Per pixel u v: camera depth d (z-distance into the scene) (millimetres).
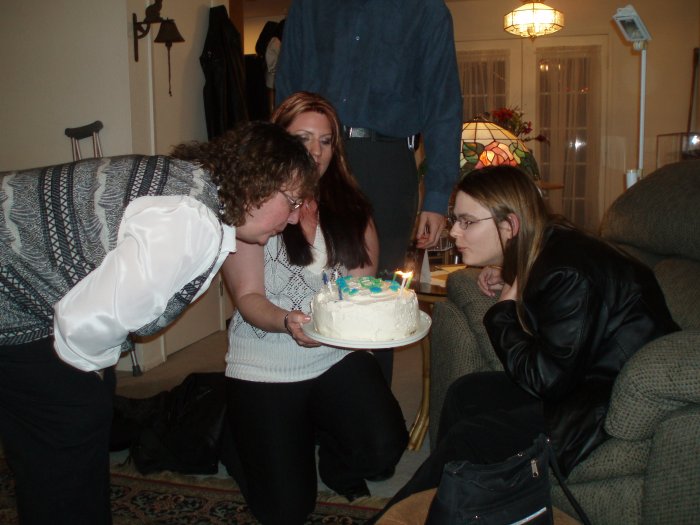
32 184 1069
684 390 1100
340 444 1668
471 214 1543
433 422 2035
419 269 2207
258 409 1620
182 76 3586
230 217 1072
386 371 2148
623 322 1336
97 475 1224
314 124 1604
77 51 3086
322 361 1647
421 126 2107
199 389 2207
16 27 3145
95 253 1053
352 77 1997
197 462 2062
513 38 6625
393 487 1989
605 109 6555
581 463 1277
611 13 6406
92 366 1040
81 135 3084
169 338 3529
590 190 6672
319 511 1833
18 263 1055
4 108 3234
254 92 4613
